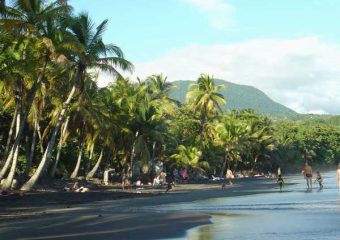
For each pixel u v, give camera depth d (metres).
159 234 14.95
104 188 44.44
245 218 18.34
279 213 19.70
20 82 35.06
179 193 38.75
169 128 71.69
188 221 18.00
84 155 58.44
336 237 12.85
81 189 37.88
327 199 26.59
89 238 14.42
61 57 32.06
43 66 33.50
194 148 65.88
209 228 15.91
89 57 35.09
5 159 35.91
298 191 36.16
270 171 110.88
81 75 36.47
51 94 41.09
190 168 67.25
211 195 35.00
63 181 44.09
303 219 17.12
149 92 74.00
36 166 49.72
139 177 59.62
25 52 32.84
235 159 87.62
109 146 53.66
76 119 47.75
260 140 99.62
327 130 154.88
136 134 57.53
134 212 22.28
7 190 32.25
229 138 78.88
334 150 155.50
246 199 29.48
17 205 26.83
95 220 18.72
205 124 76.44
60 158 55.38
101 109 49.62
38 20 31.64
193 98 73.75
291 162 127.94
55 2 32.91
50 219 19.38
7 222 18.59
